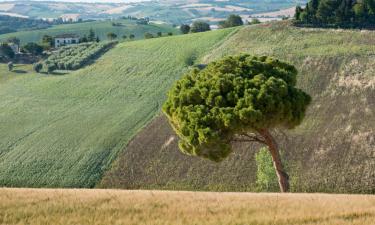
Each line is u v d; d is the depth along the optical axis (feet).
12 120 326.24
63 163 249.34
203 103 157.38
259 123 150.30
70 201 101.30
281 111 152.05
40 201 101.50
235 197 107.76
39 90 395.14
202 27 654.53
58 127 302.66
